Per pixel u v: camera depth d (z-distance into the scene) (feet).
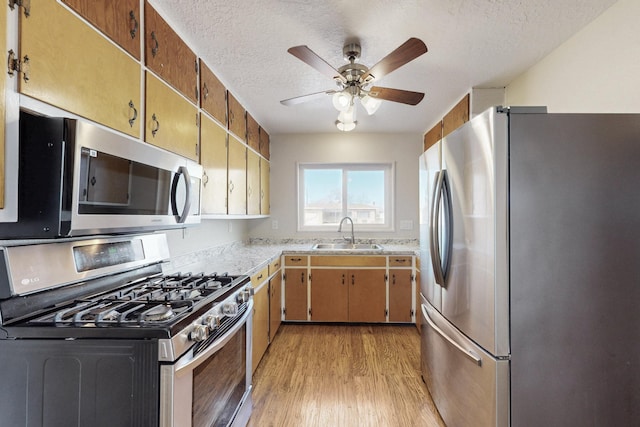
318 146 12.82
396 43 6.07
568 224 3.97
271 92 8.46
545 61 6.61
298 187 12.98
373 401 6.46
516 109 3.99
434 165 6.07
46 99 3.03
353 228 12.70
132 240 5.01
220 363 4.42
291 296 10.87
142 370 3.04
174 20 5.33
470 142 4.56
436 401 6.00
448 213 5.29
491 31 5.69
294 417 5.97
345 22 5.42
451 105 9.43
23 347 3.09
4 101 2.66
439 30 5.65
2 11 2.64
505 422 3.98
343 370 7.74
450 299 5.24
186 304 3.84
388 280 10.73
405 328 10.62
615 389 3.95
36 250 3.46
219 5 4.96
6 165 2.69
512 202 3.97
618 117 3.97
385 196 13.05
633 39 4.73
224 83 7.74
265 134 11.94
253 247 11.60
